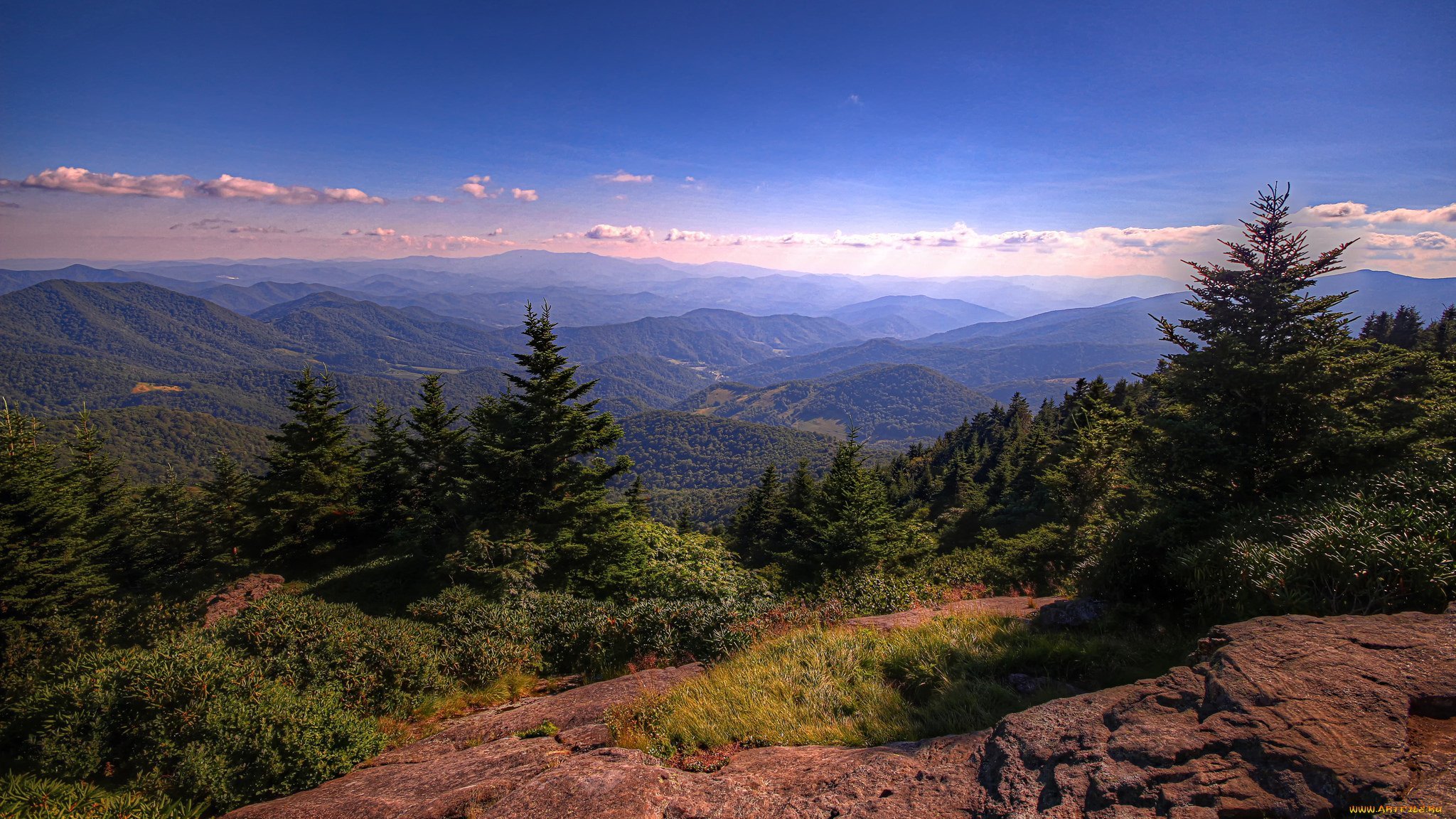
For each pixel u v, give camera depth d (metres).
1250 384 12.21
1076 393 42.59
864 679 6.90
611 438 25.50
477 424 26.05
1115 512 19.97
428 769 5.96
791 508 43.16
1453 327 60.16
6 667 14.79
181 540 34.09
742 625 10.23
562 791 4.31
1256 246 14.29
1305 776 2.81
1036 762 3.56
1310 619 4.23
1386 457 10.23
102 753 6.60
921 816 3.46
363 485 32.88
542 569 20.47
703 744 5.77
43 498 22.75
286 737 6.33
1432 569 4.62
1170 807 2.89
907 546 27.05
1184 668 4.03
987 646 7.07
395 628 11.13
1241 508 9.23
